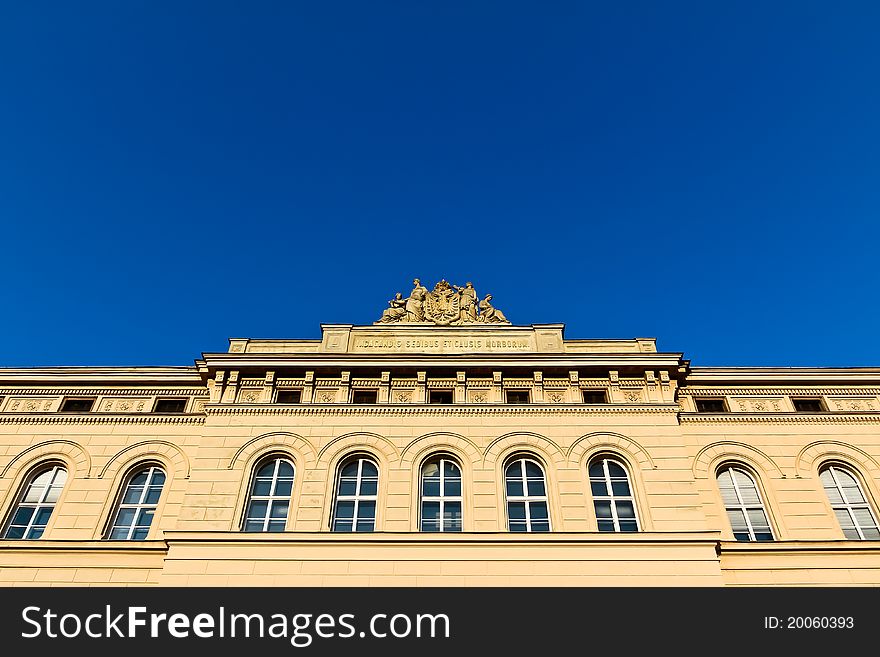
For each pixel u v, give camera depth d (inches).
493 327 1123.3
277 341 1116.5
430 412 981.2
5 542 864.9
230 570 805.2
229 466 921.5
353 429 962.1
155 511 932.0
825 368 1071.0
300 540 826.2
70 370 1081.4
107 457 979.9
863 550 853.8
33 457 978.1
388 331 1122.0
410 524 865.5
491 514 873.5
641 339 1112.8
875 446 979.9
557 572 804.0
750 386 1062.4
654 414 978.7
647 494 892.0
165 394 1068.5
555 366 1029.2
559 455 935.0
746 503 939.3
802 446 981.2
